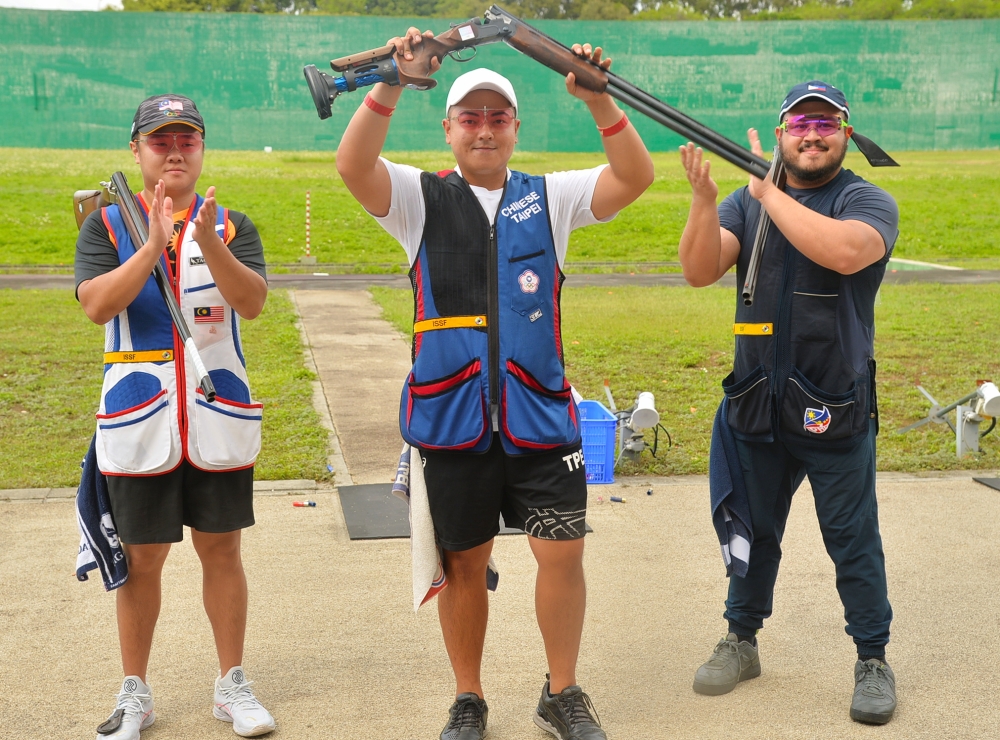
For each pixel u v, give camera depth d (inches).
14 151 899.4
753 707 117.3
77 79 896.9
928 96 979.9
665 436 243.3
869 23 956.6
